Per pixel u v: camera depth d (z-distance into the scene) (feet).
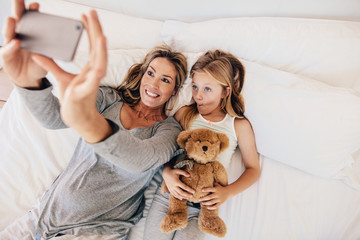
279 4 3.15
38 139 2.99
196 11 3.47
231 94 2.85
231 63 2.82
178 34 3.26
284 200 2.81
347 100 2.45
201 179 2.25
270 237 2.65
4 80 4.22
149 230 2.54
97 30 1.09
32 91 1.68
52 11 3.37
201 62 2.86
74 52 1.30
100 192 2.31
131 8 3.60
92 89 1.10
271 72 2.85
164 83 2.75
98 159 2.34
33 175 2.87
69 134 3.14
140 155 1.71
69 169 2.52
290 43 2.91
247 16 3.38
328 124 2.51
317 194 2.82
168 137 2.39
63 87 1.33
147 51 3.22
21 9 1.35
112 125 1.49
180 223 2.31
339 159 2.67
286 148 2.78
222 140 2.26
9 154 2.89
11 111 3.14
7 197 2.67
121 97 2.91
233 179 2.94
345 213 2.72
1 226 2.53
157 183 3.04
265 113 2.74
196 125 2.92
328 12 3.09
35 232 2.33
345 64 2.77
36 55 1.31
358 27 2.85
